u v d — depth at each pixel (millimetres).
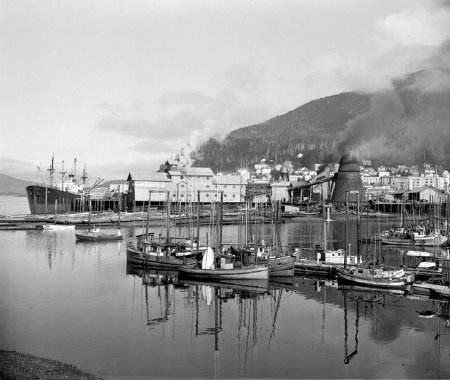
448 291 63719
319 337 48188
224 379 37531
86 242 123500
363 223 197250
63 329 49188
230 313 56625
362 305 60812
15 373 34969
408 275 73312
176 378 37656
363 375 38781
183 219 179750
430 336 48562
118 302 60750
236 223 181750
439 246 106250
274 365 40688
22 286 69312
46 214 195375
